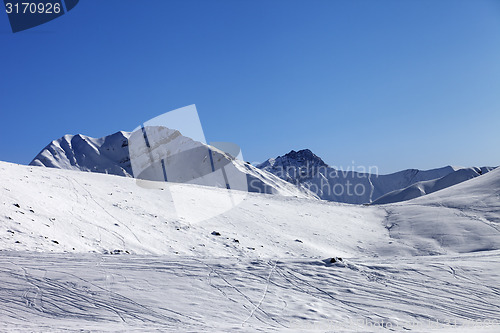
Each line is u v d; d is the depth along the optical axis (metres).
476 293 15.12
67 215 27.88
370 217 47.31
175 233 30.66
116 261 17.06
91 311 12.24
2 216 23.06
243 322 12.06
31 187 31.59
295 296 14.46
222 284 15.20
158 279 15.25
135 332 10.20
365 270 17.41
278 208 46.66
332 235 38.25
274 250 30.80
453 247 33.88
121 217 31.52
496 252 22.73
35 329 10.23
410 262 19.05
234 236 32.66
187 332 10.35
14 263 15.87
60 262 16.42
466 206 45.53
